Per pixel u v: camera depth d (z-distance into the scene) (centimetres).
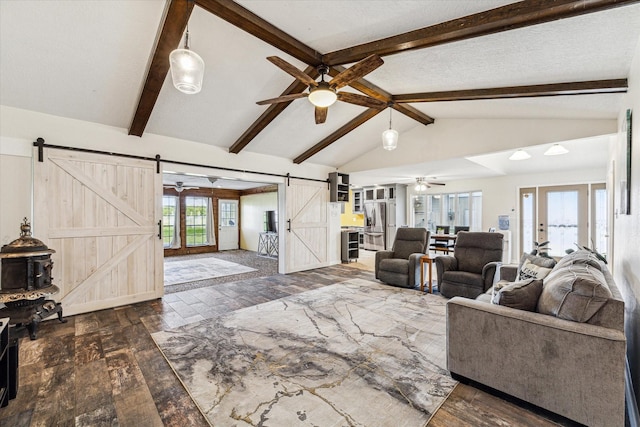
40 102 327
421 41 234
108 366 238
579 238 663
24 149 330
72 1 226
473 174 720
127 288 398
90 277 370
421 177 772
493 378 199
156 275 423
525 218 733
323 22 238
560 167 645
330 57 294
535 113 382
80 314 361
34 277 288
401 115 498
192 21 258
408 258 527
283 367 238
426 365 241
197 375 226
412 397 199
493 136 450
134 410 186
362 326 322
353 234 773
